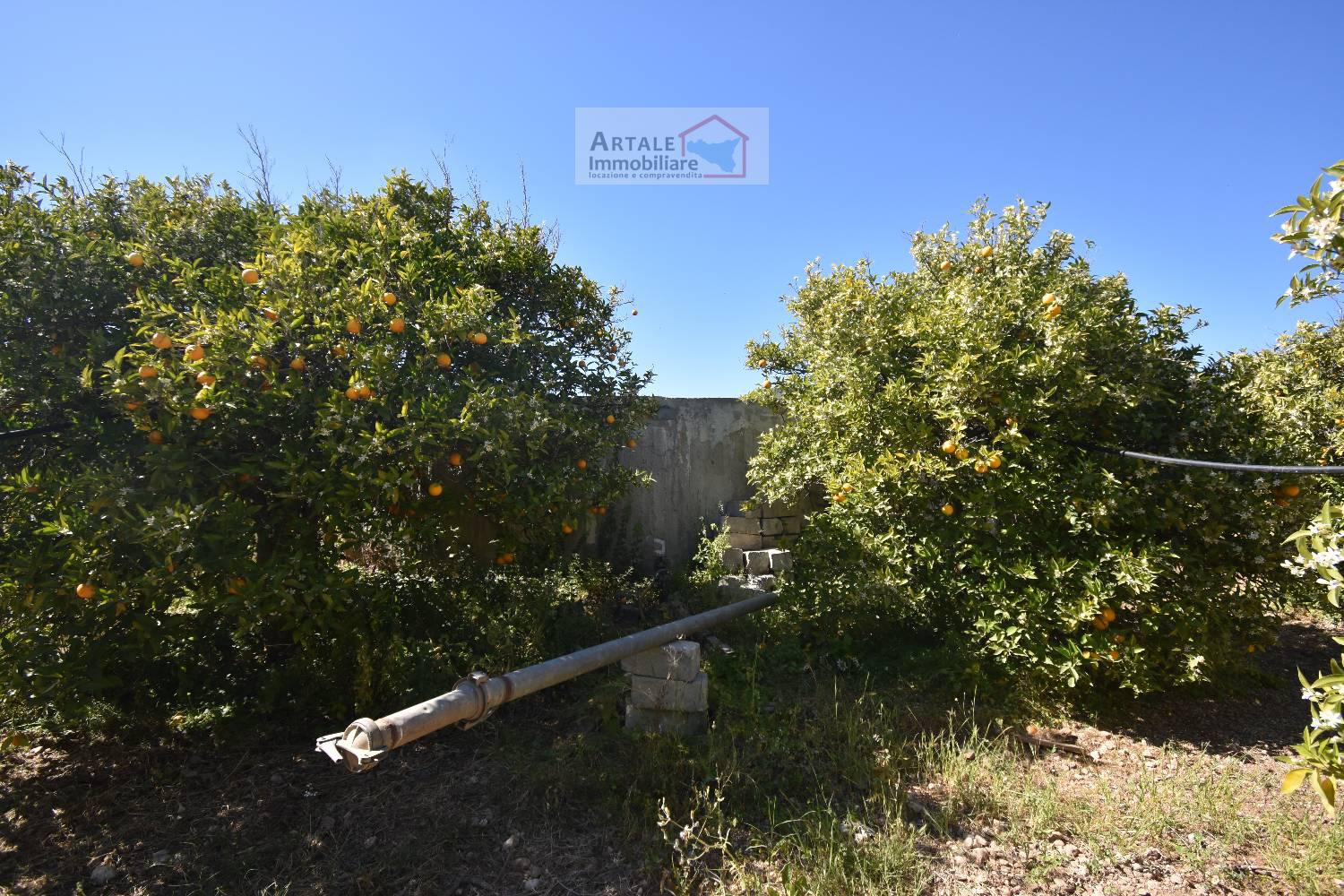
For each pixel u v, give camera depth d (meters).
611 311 5.44
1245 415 4.24
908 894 2.55
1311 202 2.07
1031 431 4.29
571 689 4.30
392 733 2.54
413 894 2.60
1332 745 2.00
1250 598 4.21
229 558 3.16
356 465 3.33
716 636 5.09
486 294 4.37
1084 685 4.12
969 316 4.30
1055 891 2.62
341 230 4.31
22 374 3.34
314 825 3.01
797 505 6.67
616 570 6.21
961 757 3.49
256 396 3.42
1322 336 6.97
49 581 3.00
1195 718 4.17
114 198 4.06
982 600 4.26
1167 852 2.85
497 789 3.24
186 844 2.88
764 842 2.85
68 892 2.62
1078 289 4.54
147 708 3.72
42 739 3.63
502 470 3.84
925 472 4.32
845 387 4.83
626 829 2.94
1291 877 2.69
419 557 4.59
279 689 3.82
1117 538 4.08
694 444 6.80
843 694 4.25
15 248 3.36
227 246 4.18
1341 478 4.88
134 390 3.10
